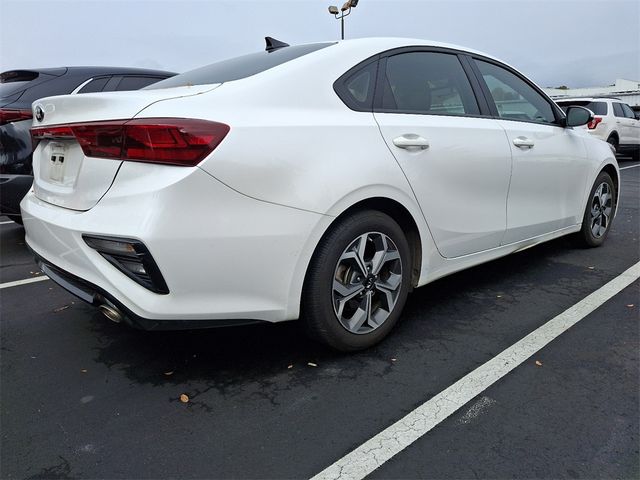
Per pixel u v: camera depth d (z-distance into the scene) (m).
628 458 1.79
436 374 2.37
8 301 3.41
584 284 3.55
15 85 4.55
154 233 1.84
